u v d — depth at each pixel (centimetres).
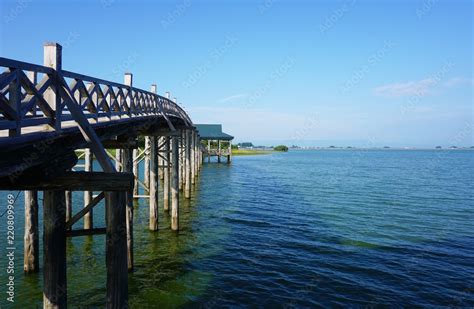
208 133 7019
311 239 1616
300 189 3431
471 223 1989
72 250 1336
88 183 556
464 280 1149
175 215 1664
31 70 440
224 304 958
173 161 1669
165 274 1152
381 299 1010
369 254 1405
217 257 1334
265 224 1903
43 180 540
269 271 1205
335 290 1065
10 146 409
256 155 11862
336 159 11631
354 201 2741
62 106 530
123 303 627
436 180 4503
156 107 1313
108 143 1033
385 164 8575
